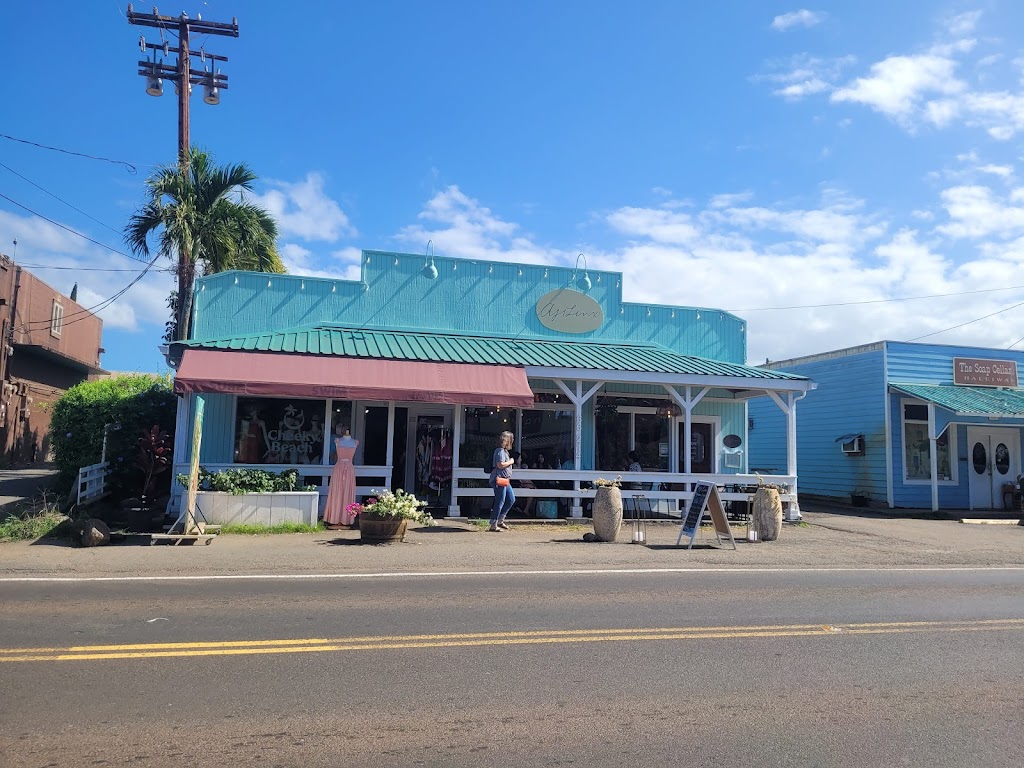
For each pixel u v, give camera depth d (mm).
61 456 16766
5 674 5246
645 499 17719
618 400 18844
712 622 7141
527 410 18422
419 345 16906
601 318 19516
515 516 16391
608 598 8164
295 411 16656
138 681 5141
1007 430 22812
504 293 19016
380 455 17422
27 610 7133
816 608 7926
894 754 4242
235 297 17312
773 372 17906
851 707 4957
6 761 3887
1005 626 7289
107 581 8711
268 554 10891
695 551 12422
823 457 24141
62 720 4449
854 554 12711
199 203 19797
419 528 14430
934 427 20609
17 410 30359
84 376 37906
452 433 17547
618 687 5227
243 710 4660
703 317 20219
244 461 16250
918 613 7820
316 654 5809
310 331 17156
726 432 19625
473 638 6332
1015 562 12477
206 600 7668
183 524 12773
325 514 14133
